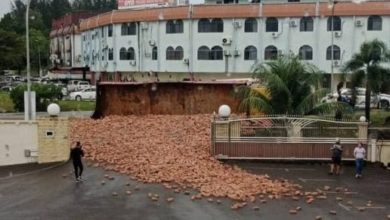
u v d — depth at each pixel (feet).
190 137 102.63
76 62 331.98
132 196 67.05
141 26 223.10
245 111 110.83
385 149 91.81
